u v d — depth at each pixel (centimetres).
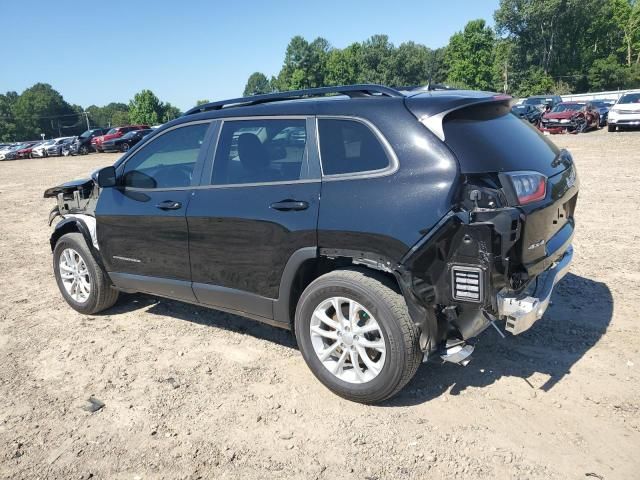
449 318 308
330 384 347
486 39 9062
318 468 286
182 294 429
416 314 306
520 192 295
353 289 321
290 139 358
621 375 356
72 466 298
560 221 349
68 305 549
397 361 312
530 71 8400
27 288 614
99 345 448
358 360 337
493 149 312
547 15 8038
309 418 330
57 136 14475
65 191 527
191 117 420
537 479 269
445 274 299
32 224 1039
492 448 293
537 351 394
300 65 10794
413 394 348
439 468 280
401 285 306
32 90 14475
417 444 299
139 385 380
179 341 450
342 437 309
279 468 287
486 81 9188
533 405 329
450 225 291
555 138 2286
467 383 357
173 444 312
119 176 461
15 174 2405
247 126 382
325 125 344
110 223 460
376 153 321
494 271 289
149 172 441
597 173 1201
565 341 407
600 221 758
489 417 320
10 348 449
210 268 397
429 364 384
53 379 394
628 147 1698
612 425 307
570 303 475
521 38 8450
